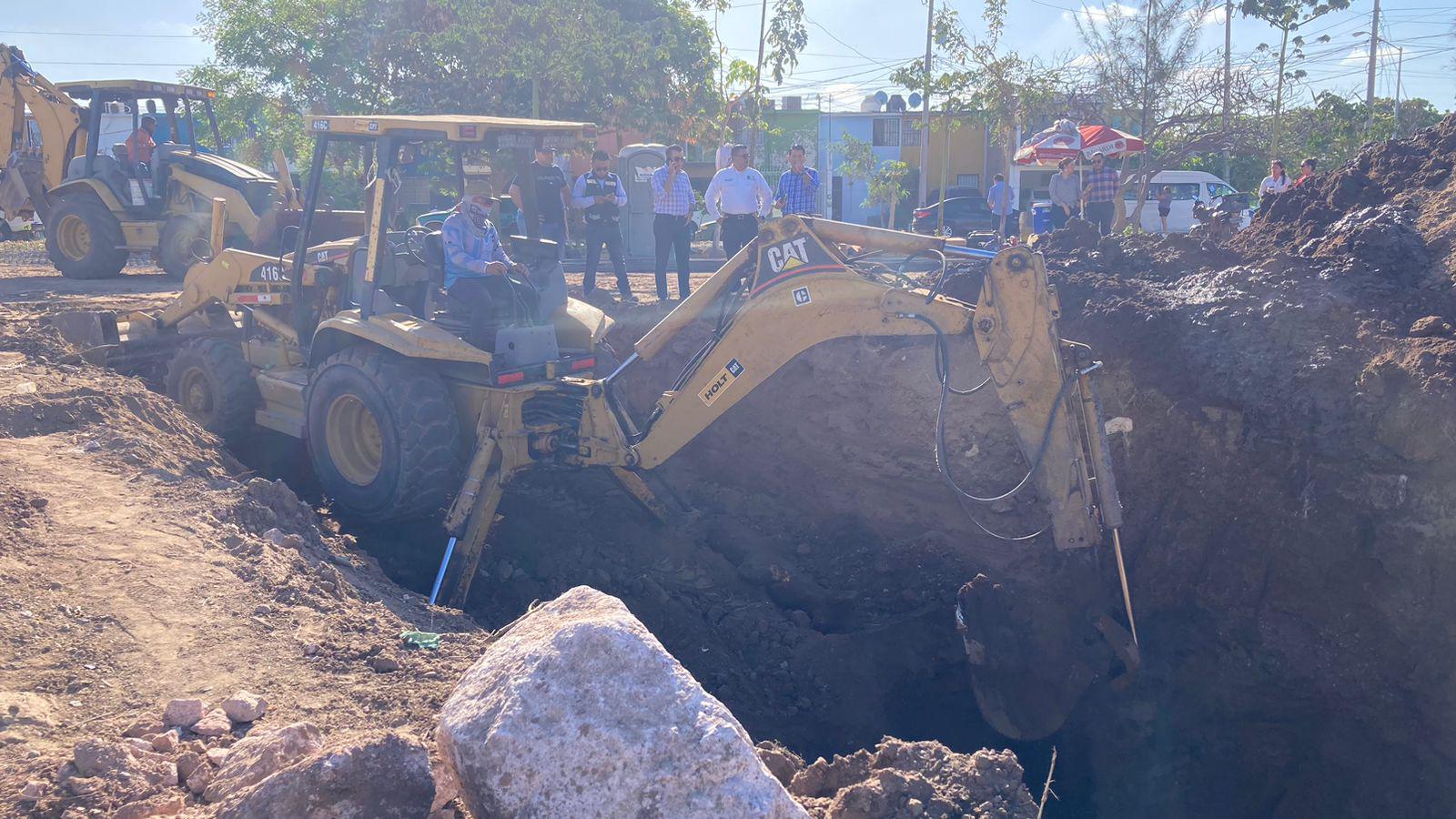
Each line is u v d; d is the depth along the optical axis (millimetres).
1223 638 7121
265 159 28891
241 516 5895
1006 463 8219
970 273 8680
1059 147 15367
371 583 5895
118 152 13625
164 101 14344
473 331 7328
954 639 7551
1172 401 7434
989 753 3992
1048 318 6117
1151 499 7500
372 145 8023
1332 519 6637
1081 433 6277
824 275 6637
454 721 3006
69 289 12586
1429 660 6281
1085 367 6195
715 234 20766
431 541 7809
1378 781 6477
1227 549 7152
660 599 7730
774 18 17438
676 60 22703
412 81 23328
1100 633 7406
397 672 4414
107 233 13422
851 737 6848
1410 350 6648
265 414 8367
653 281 13750
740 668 7207
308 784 2869
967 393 6395
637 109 22156
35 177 14547
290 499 6398
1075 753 7168
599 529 8594
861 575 8312
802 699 7016
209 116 14992
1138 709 7184
